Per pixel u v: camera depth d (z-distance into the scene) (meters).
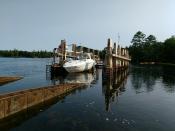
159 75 49.03
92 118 14.99
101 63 71.50
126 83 33.94
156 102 20.14
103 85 30.50
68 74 43.56
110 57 34.88
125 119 14.92
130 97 22.30
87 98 21.08
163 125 13.97
